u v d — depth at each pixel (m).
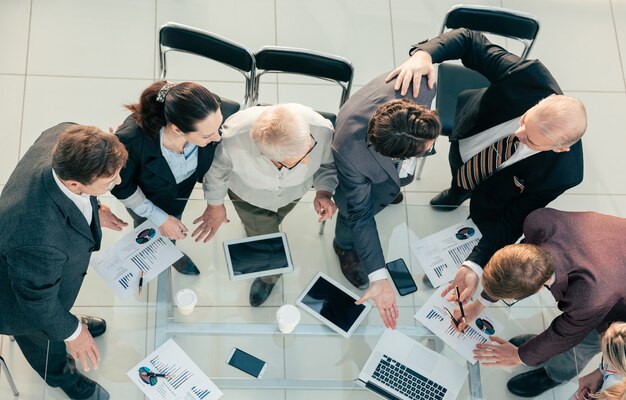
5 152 3.41
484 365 2.45
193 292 2.42
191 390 2.32
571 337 2.27
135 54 3.70
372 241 2.45
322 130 2.30
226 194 2.71
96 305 2.39
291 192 2.54
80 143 1.78
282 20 3.89
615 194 3.68
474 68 2.71
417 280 2.56
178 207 2.57
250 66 2.92
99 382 2.29
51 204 1.91
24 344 2.40
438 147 3.66
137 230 2.52
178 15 3.81
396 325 2.49
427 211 2.68
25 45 3.63
